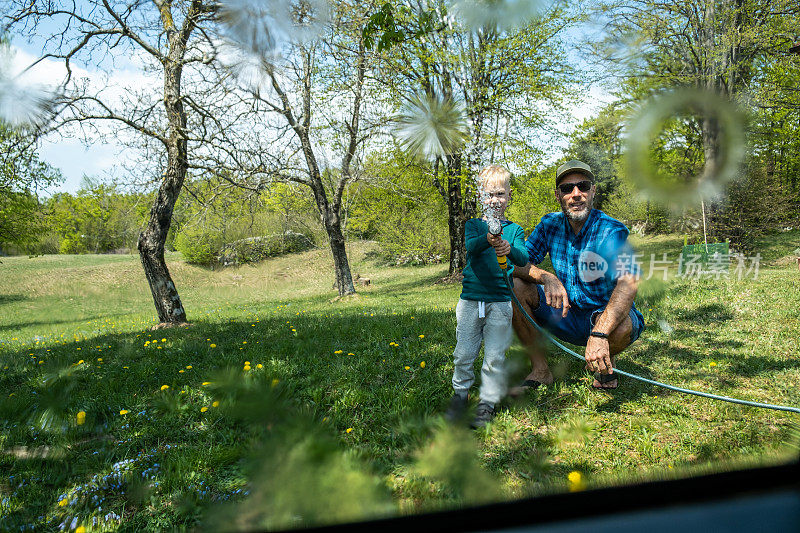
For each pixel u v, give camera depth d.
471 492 1.03
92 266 29.16
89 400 3.36
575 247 2.94
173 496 2.07
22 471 2.44
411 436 1.89
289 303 16.48
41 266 30.62
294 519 0.73
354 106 12.88
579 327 3.08
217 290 24.19
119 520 1.96
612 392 2.93
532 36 12.94
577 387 3.01
